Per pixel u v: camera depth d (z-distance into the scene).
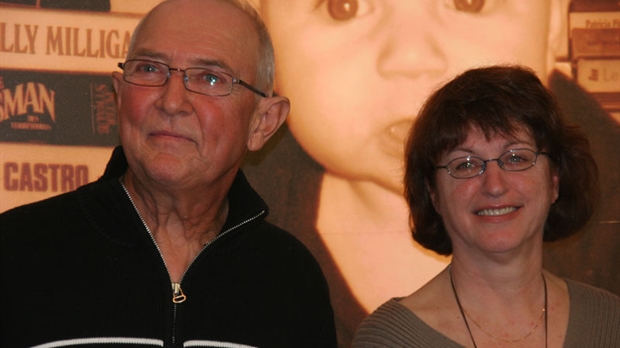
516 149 2.11
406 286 3.01
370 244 3.00
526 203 2.10
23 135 2.84
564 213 2.29
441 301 2.20
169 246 2.07
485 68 2.21
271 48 2.18
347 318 2.99
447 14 3.05
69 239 1.97
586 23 3.11
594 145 3.09
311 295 2.20
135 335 1.91
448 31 3.04
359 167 3.01
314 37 2.99
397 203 3.02
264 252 2.18
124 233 2.00
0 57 2.83
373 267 3.00
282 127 2.98
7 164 2.83
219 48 1.99
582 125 3.09
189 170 1.94
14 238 1.93
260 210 2.16
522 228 2.09
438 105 2.17
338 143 3.00
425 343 2.10
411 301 2.21
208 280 2.04
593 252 3.10
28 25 2.85
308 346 2.16
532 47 3.08
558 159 2.20
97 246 1.98
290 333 2.11
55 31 2.87
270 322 2.07
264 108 2.17
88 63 2.89
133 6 2.92
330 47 2.99
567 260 3.09
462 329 2.13
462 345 2.10
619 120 3.10
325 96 2.99
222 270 2.08
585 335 2.16
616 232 3.10
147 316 1.94
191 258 2.09
